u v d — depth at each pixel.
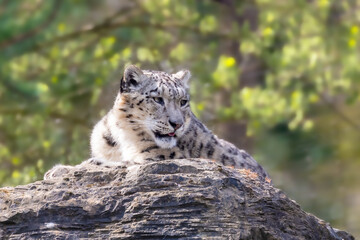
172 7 18.30
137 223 6.57
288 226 6.99
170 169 6.98
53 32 18.28
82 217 6.66
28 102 17.05
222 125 18.97
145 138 8.91
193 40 19.88
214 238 6.49
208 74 17.25
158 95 8.75
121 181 7.01
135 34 18.58
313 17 18.22
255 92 17.06
